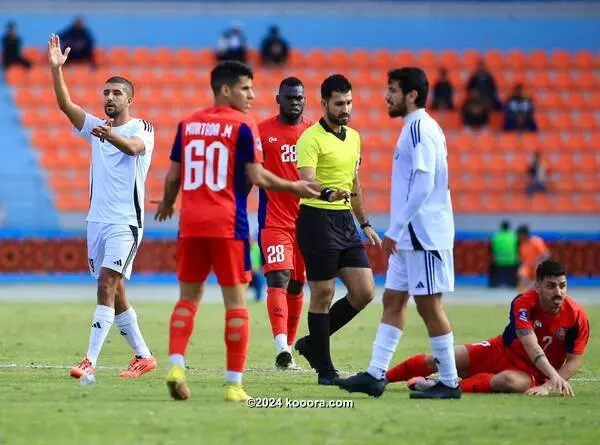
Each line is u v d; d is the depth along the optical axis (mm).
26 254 109250
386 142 126250
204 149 31047
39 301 84500
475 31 143750
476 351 35812
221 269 31172
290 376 40125
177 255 31672
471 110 127500
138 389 34656
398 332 33000
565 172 125562
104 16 142000
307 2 145000
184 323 31391
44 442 25109
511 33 143875
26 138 125375
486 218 119438
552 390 34531
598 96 135750
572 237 112625
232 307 31578
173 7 143000
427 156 31281
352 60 137375
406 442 25578
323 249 37844
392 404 31734
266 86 132000
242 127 31031
